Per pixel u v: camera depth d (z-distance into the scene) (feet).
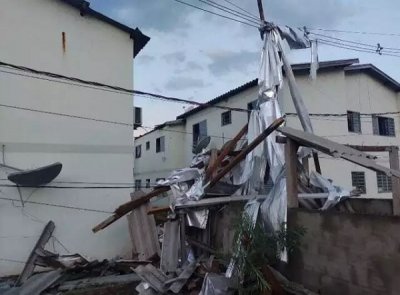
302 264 19.95
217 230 28.60
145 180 93.04
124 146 40.01
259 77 31.42
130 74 40.98
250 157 30.68
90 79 38.91
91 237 37.52
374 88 61.52
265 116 30.17
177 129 79.92
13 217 34.65
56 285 30.35
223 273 24.06
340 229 17.78
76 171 37.47
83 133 38.17
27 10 36.63
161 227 37.86
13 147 34.91
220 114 64.80
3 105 34.88
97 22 39.91
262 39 31.78
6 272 33.91
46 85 36.88
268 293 19.26
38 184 34.94
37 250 33.14
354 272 16.93
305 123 30.01
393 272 15.19
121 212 32.91
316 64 32.04
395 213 17.11
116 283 31.04
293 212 20.71
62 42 37.91
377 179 58.29
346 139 55.31
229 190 30.91
